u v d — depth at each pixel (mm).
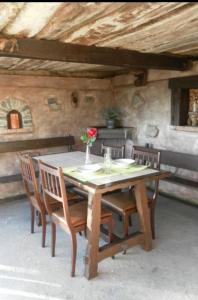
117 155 3477
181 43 2699
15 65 3766
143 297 1991
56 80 4457
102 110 5047
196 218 3354
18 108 4148
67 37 2311
